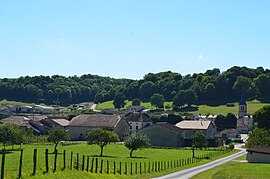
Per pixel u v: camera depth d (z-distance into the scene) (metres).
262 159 85.38
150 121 187.50
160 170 67.19
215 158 99.56
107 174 49.28
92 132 98.38
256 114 150.25
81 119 163.50
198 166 78.88
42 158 71.44
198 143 117.00
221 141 152.88
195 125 156.88
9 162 62.56
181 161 85.31
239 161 90.88
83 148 113.56
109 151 108.88
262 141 104.69
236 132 193.25
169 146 143.75
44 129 174.62
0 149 100.19
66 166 45.84
